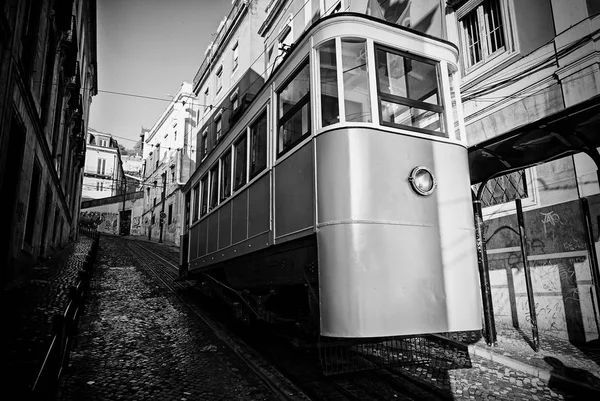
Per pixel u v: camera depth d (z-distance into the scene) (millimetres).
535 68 6602
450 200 4281
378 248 3727
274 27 17141
